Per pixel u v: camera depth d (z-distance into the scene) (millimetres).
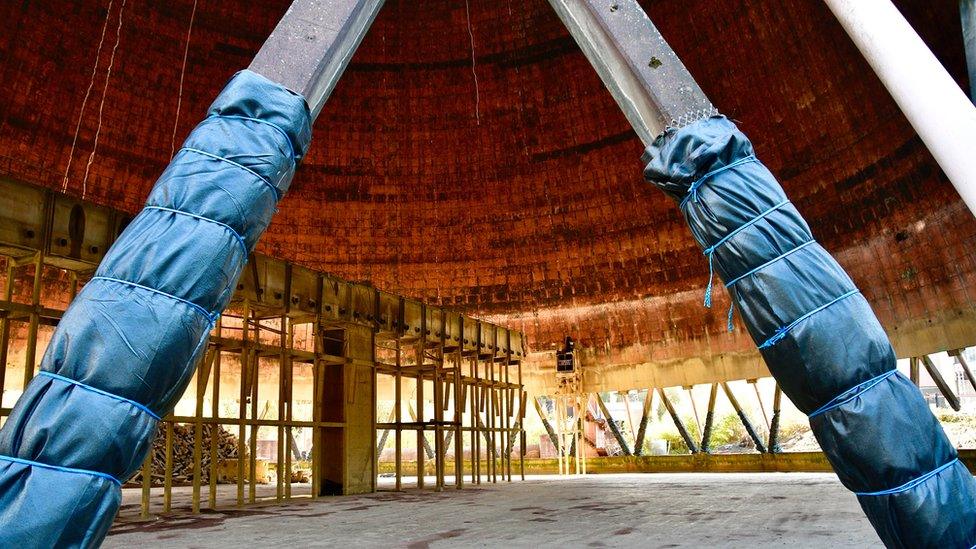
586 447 32125
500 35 28812
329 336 16078
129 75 25625
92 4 24016
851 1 8812
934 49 19625
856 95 22766
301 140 5160
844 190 24328
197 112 27344
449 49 29312
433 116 30469
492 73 29609
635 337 29844
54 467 3809
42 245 10195
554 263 31094
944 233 21531
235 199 4613
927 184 21781
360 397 15781
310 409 37844
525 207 31109
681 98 5500
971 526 4480
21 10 22766
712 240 5207
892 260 23312
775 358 4918
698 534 7734
